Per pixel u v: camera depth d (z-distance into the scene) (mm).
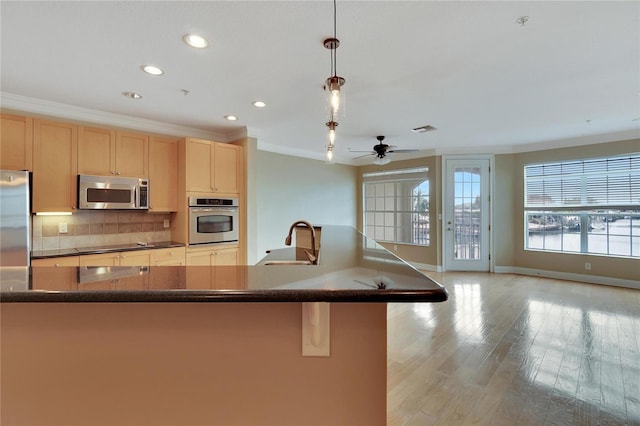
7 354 889
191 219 3889
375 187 7312
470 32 2020
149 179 3779
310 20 1889
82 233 3545
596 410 1931
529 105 3443
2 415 892
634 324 3279
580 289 4676
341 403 928
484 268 6043
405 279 835
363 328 924
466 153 6055
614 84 2861
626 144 4699
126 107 3428
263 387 924
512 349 2738
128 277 862
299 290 733
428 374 2352
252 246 4410
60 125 3178
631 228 4734
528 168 5719
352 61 2400
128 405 915
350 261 1124
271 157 5680
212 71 2561
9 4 1709
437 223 6211
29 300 728
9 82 2756
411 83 2818
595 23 1917
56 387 903
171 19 1871
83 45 2152
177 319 914
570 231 5301
